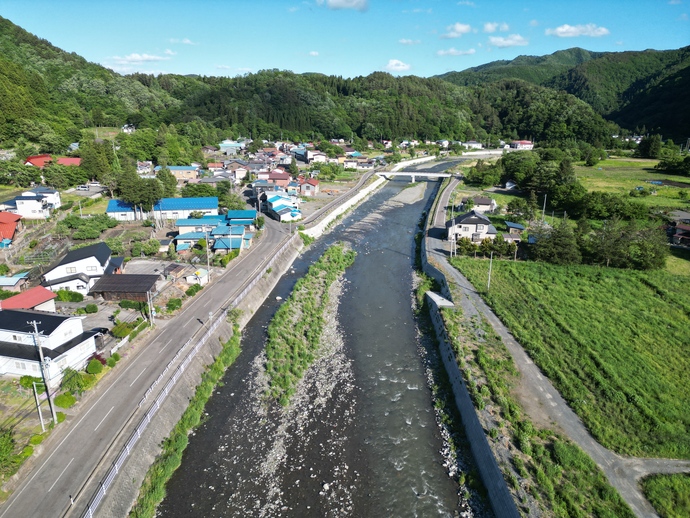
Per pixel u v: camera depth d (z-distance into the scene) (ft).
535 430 86.12
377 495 77.51
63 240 184.44
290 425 93.20
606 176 354.33
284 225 229.25
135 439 79.30
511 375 104.32
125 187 211.00
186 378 100.07
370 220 267.39
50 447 77.41
